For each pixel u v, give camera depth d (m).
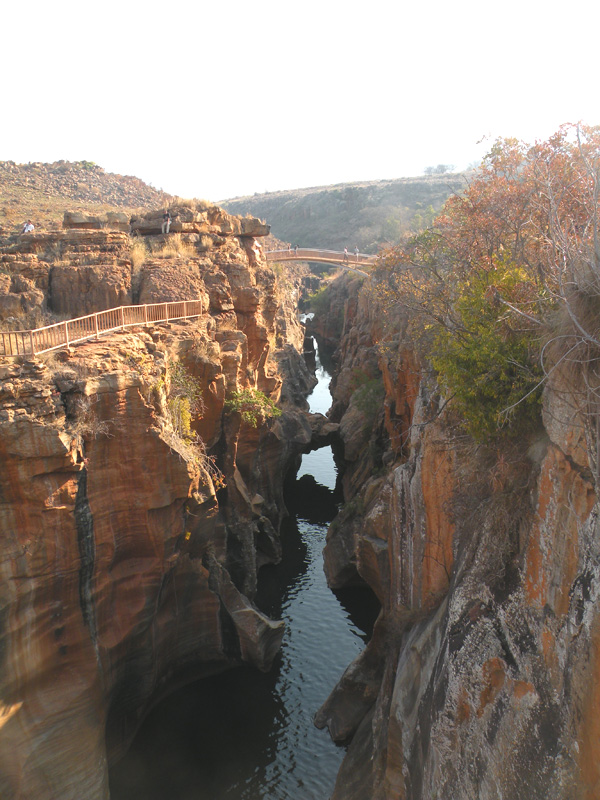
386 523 22.58
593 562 8.75
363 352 44.69
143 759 19.23
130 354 17.91
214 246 31.50
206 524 20.19
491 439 13.30
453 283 20.61
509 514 11.90
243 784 18.59
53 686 15.43
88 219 30.08
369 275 48.16
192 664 22.02
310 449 43.50
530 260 15.91
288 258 64.62
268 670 22.89
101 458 16.27
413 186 171.38
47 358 16.36
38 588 14.90
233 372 25.45
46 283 25.05
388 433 33.62
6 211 50.34
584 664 8.57
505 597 11.47
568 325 9.81
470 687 11.52
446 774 11.88
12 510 14.66
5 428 14.16
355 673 20.61
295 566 30.66
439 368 13.91
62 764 15.33
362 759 17.41
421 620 16.34
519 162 21.31
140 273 26.64
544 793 9.13
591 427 9.16
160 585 17.97
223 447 25.50
